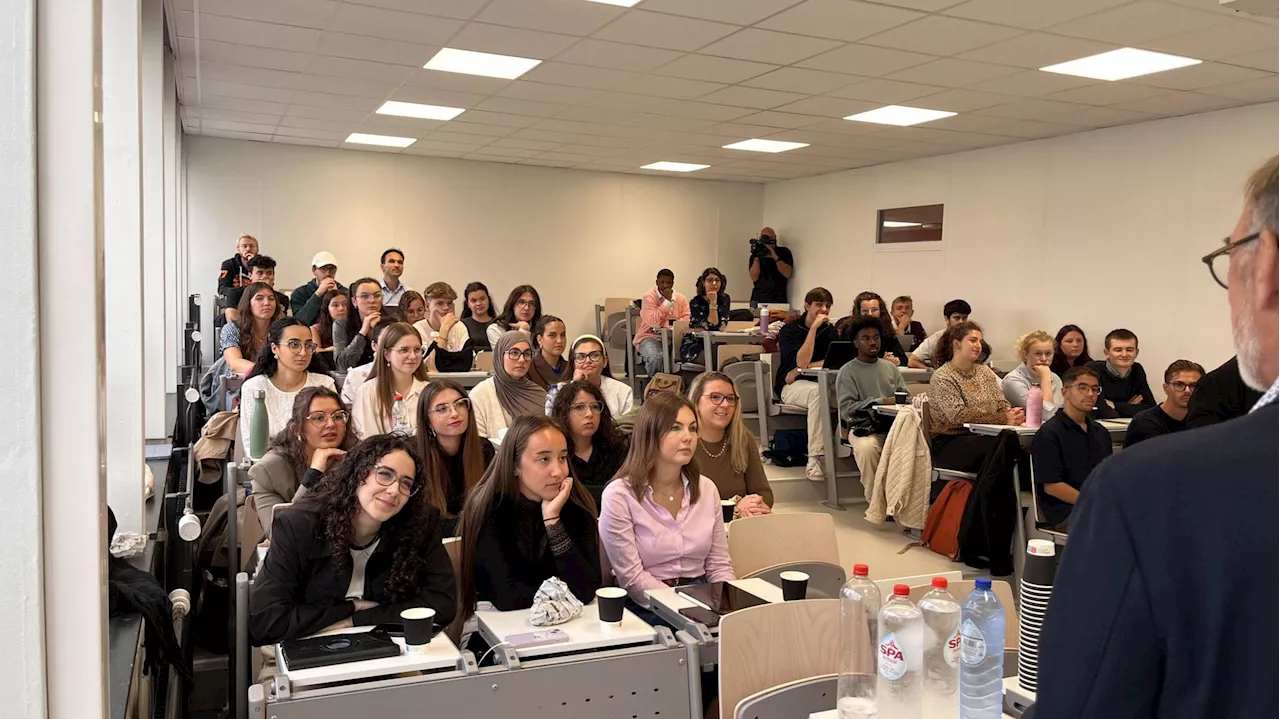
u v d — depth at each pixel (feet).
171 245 21.88
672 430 9.29
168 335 22.04
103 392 4.00
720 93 22.17
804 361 22.62
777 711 5.91
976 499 14.70
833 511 19.49
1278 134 20.85
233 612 9.82
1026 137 26.71
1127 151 24.32
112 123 10.12
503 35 17.62
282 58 19.97
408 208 34.83
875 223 33.94
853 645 6.35
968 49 17.49
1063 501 14.07
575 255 37.63
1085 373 13.97
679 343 28.60
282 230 33.17
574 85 21.81
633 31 17.10
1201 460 2.29
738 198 40.22
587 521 8.71
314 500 7.67
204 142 31.89
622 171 37.65
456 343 22.27
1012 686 5.28
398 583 7.45
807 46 17.72
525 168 36.60
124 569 8.30
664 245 39.04
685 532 9.39
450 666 6.34
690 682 6.77
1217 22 15.21
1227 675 2.17
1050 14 15.17
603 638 6.79
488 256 36.22
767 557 9.87
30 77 3.72
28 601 3.81
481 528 8.18
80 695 3.96
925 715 5.30
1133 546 2.29
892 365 19.72
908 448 16.72
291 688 5.94
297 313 24.49
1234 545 2.18
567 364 16.74
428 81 21.89
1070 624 2.37
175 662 8.09
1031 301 27.35
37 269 3.80
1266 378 2.51
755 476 12.58
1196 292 22.65
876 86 20.86
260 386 13.16
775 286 38.06
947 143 28.22
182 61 20.45
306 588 7.48
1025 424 16.29
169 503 10.53
